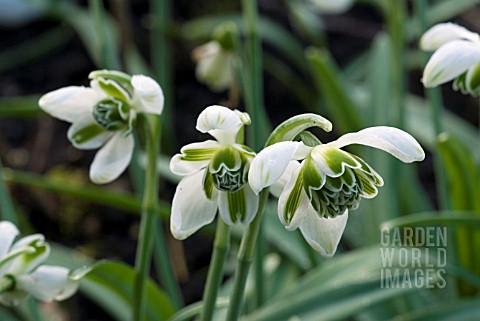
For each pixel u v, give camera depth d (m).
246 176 0.53
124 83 0.57
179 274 0.86
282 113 1.04
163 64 0.87
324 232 0.53
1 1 1.11
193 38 1.03
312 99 1.04
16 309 0.77
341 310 0.64
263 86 1.06
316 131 0.98
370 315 0.72
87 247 0.89
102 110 0.57
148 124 0.58
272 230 0.78
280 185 0.54
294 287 0.68
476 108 1.01
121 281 0.62
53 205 0.92
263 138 0.73
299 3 1.01
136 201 0.74
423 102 1.01
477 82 0.59
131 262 0.87
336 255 0.80
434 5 1.04
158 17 0.86
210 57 0.82
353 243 0.79
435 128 0.74
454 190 0.73
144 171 0.75
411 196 0.80
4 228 0.59
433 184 0.94
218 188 0.53
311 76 1.05
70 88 0.58
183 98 1.03
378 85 0.82
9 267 0.58
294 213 0.53
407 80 1.05
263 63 1.04
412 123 0.87
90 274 0.61
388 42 0.85
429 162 0.97
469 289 0.76
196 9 1.12
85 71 1.07
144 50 1.07
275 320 0.64
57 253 0.75
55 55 1.10
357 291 0.65
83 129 0.58
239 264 0.55
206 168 0.54
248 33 0.70
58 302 0.84
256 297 0.70
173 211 0.53
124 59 0.98
